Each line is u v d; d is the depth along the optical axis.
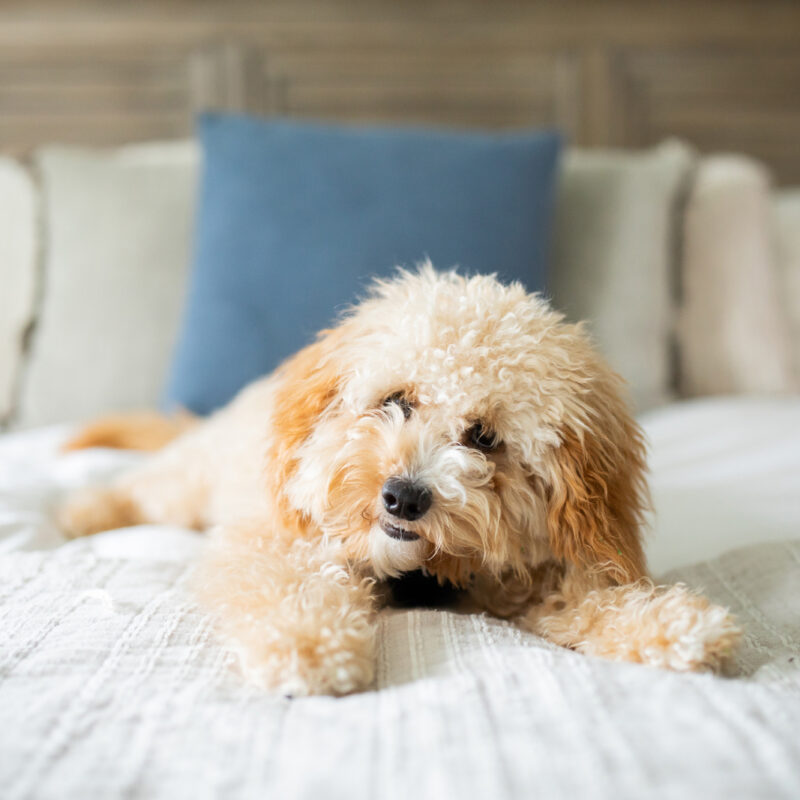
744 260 2.63
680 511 1.64
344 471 1.19
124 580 1.23
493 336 1.22
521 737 0.77
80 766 0.73
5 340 2.50
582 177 2.63
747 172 2.76
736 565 1.31
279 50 3.31
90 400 2.50
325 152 2.38
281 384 1.37
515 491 1.22
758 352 2.57
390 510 1.15
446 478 1.15
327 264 2.29
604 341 2.49
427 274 1.42
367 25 3.32
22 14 3.22
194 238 2.50
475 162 2.38
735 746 0.74
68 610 1.09
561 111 3.39
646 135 3.42
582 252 2.56
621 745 0.75
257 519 1.32
